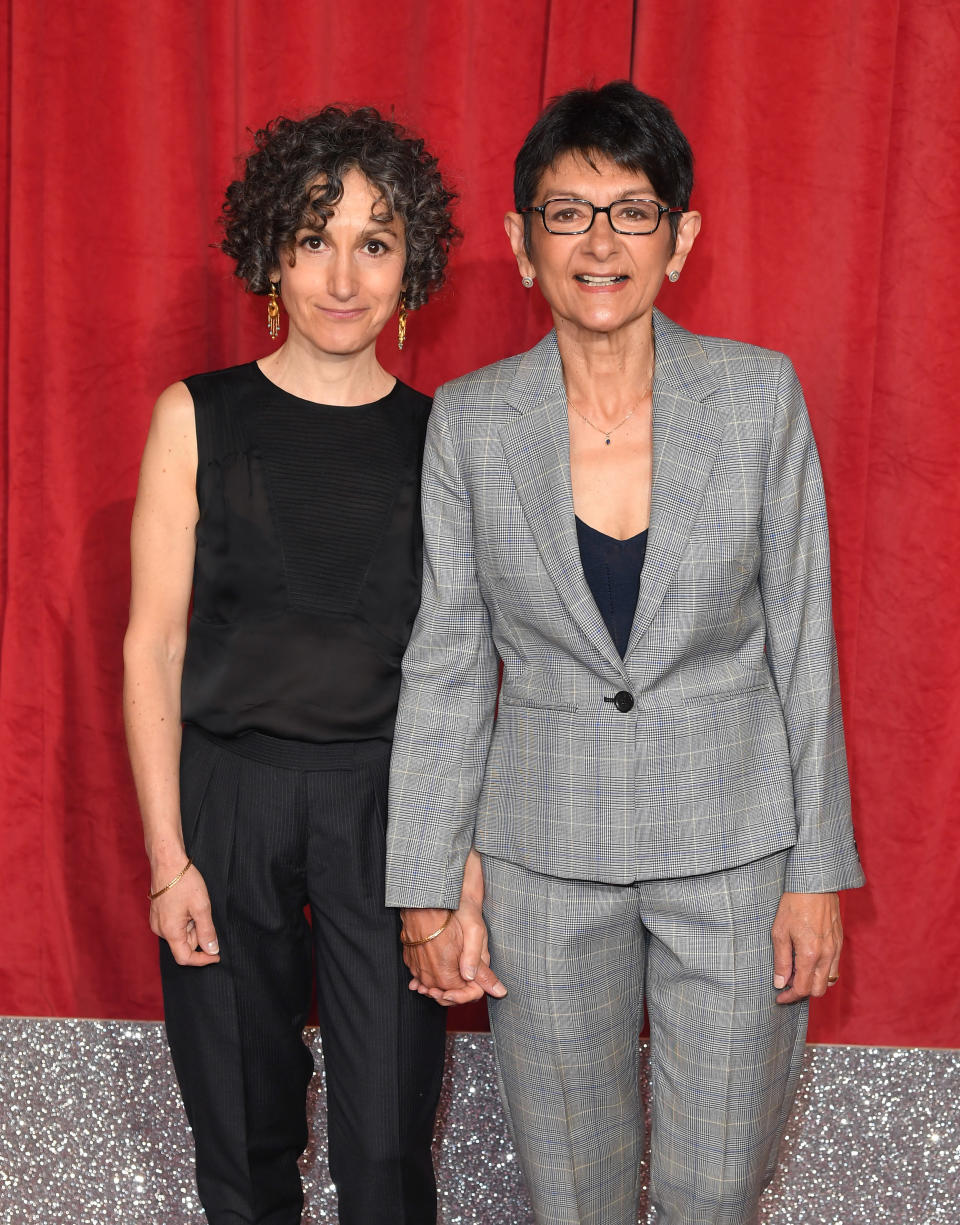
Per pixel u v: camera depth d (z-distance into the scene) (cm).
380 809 156
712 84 186
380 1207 158
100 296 192
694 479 142
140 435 195
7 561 200
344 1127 159
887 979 203
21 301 193
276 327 160
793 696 149
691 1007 149
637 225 141
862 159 185
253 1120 158
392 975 157
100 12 186
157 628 153
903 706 199
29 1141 202
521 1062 154
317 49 190
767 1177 158
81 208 191
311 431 154
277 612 152
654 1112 157
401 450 157
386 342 198
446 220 159
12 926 207
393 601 156
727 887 146
